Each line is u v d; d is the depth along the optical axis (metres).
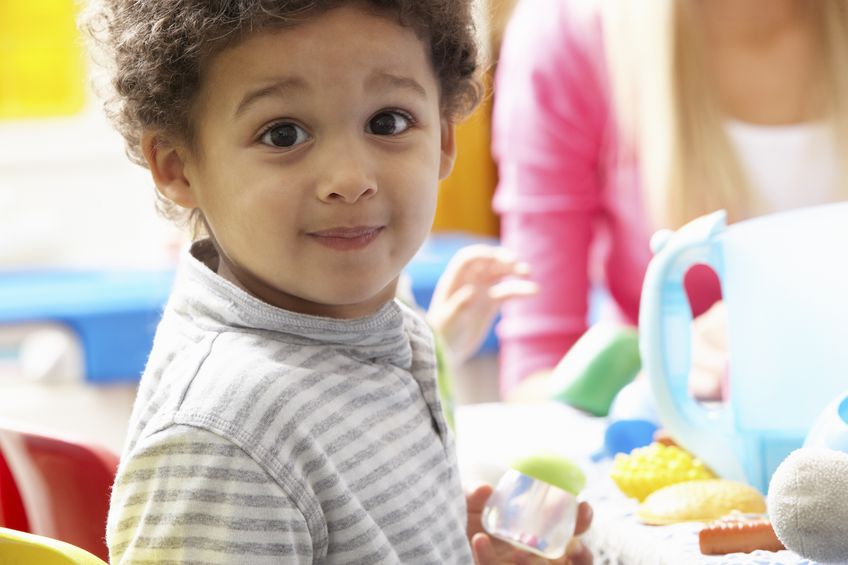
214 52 0.90
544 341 1.92
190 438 0.84
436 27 0.97
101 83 1.06
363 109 0.90
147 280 2.75
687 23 1.80
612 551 1.06
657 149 1.81
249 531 0.83
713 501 1.04
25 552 0.78
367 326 0.95
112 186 3.15
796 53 1.84
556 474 1.05
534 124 1.98
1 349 2.48
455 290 1.55
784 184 1.84
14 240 3.09
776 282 1.05
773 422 1.06
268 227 0.89
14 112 3.12
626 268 1.95
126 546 0.86
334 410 0.91
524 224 1.97
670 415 1.12
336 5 0.89
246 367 0.87
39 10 3.10
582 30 1.94
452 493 1.00
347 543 0.89
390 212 0.92
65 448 1.14
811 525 0.82
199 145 0.93
